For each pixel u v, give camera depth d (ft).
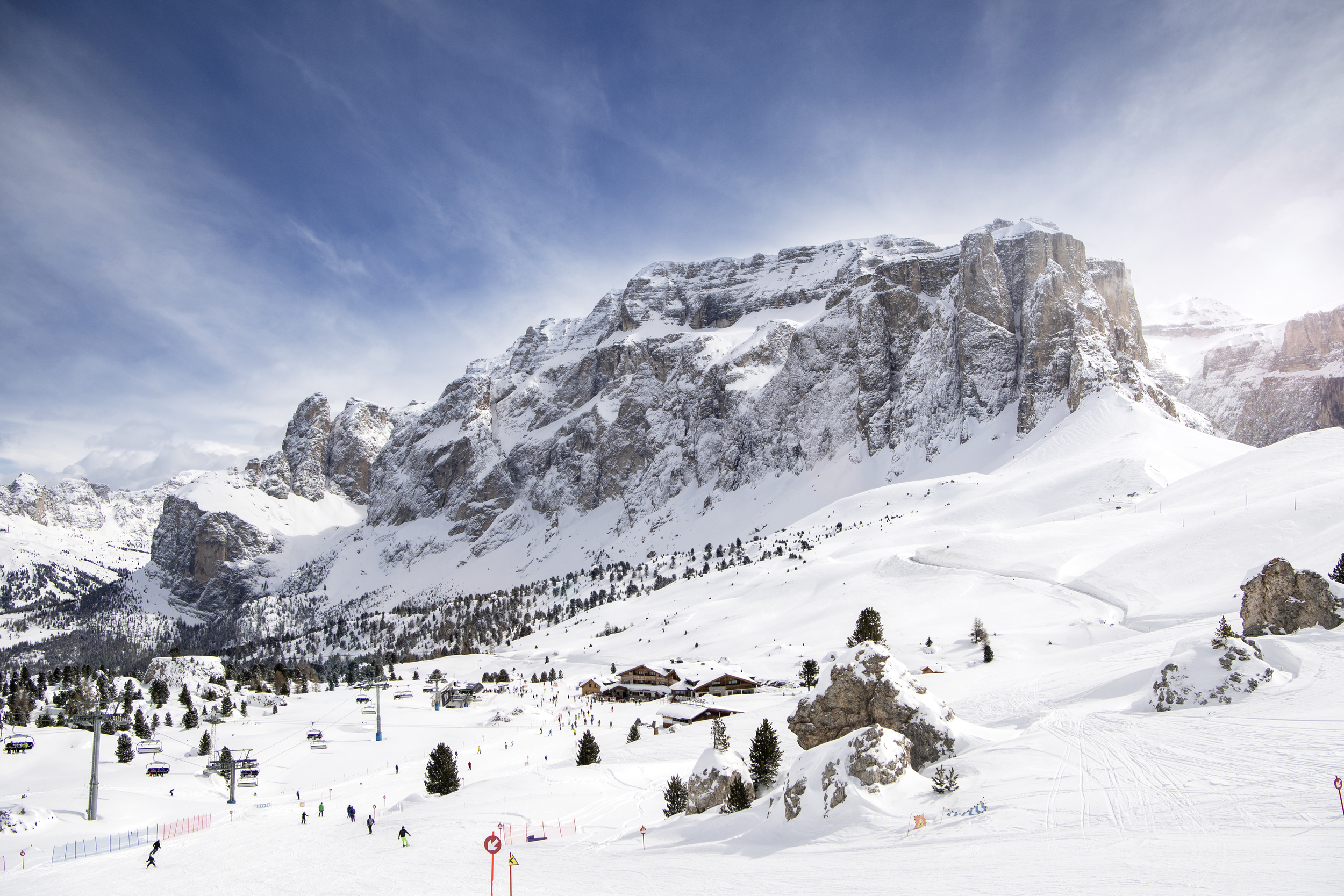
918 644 490.49
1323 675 159.12
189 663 602.85
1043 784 123.24
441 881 137.59
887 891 91.35
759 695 470.39
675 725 392.27
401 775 320.09
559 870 136.15
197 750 369.30
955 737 155.22
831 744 146.41
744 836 138.92
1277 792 102.94
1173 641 282.97
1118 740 141.49
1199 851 87.40
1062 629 457.27
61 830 224.94
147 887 160.45
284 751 379.96
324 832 211.00
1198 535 537.24
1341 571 260.42
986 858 97.09
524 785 239.91
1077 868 87.86
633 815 190.19
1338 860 78.84
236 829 225.35
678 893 106.83
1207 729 138.41
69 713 386.73
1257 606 232.12
